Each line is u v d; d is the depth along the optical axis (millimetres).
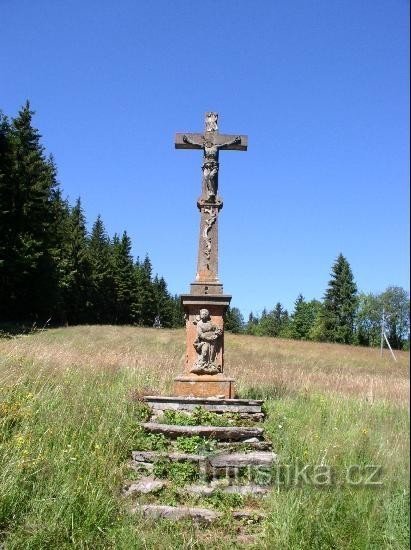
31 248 39594
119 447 7477
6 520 5508
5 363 10719
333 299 59188
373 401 10070
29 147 43094
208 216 11531
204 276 11211
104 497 6082
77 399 9031
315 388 13477
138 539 5379
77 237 58781
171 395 10398
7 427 7691
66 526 5465
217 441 8016
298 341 44594
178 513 6105
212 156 11750
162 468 7051
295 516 5719
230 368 18250
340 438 7844
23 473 6262
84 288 58656
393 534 5125
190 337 10875
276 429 8594
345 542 5484
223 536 5734
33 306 42969
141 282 78562
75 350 16734
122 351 20688
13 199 39969
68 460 6781
